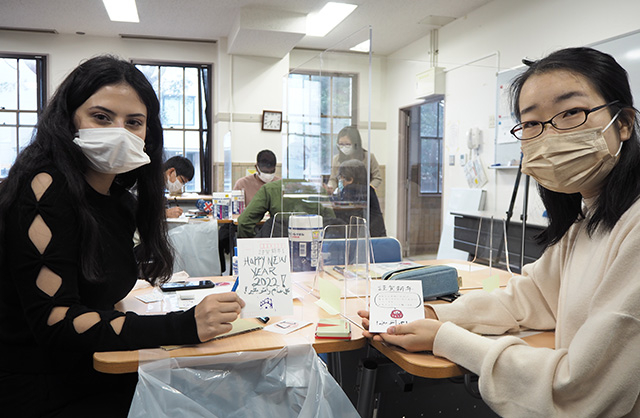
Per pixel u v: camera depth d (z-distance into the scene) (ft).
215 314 3.51
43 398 3.62
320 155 6.30
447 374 3.28
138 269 4.91
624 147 3.27
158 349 3.47
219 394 3.42
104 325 3.37
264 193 11.44
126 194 4.79
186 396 3.27
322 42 23.76
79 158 3.79
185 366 3.34
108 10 19.48
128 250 4.45
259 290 3.92
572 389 2.73
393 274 4.79
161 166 4.81
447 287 5.04
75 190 3.56
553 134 3.32
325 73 6.07
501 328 4.03
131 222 4.72
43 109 3.89
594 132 3.20
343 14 19.49
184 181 16.33
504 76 15.28
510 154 12.58
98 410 3.75
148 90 4.16
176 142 24.84
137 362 3.28
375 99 6.98
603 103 3.25
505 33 16.84
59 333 3.29
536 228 10.12
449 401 5.70
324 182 6.14
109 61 3.99
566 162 3.29
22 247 3.35
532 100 3.41
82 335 3.30
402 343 3.51
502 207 12.41
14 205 3.42
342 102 5.49
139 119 4.02
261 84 23.63
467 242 7.91
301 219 6.16
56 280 3.39
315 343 3.69
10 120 22.54
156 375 3.27
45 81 22.63
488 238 7.44
